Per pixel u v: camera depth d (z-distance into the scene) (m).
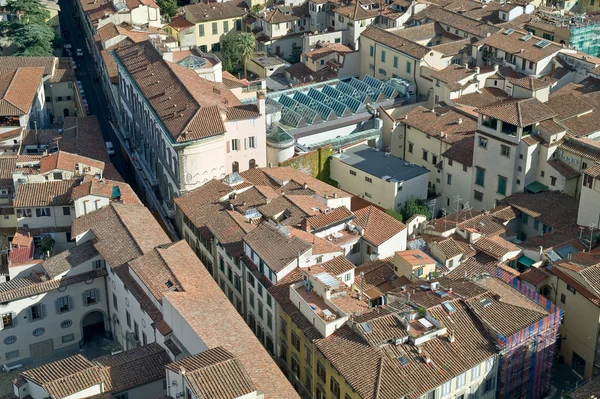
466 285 96.50
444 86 154.62
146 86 144.62
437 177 141.12
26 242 119.00
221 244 109.69
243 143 134.38
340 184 142.75
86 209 119.38
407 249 111.88
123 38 187.38
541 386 94.69
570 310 99.44
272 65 187.12
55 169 128.12
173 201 131.75
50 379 81.81
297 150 144.00
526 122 121.50
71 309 107.88
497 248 108.25
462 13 194.62
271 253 100.25
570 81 158.12
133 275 100.31
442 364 84.50
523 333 88.12
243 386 75.19
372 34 175.75
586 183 112.06
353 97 157.62
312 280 94.25
